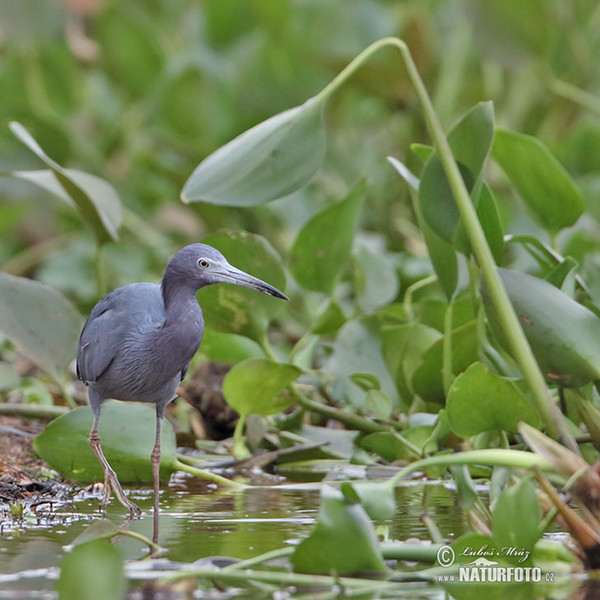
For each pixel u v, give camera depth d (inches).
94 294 630.5
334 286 414.6
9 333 405.1
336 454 408.8
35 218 718.5
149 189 693.9
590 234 555.5
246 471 389.1
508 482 304.2
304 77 692.7
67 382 416.2
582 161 628.1
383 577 244.8
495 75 705.0
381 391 397.4
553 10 552.4
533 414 297.9
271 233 656.4
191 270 344.2
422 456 375.2
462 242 325.1
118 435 360.2
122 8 700.7
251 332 397.7
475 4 555.8
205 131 685.3
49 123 617.3
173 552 265.7
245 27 716.7
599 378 302.8
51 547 270.8
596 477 251.9
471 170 324.2
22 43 662.5
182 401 448.1
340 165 687.7
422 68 642.2
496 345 368.8
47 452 357.4
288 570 250.4
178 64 674.2
